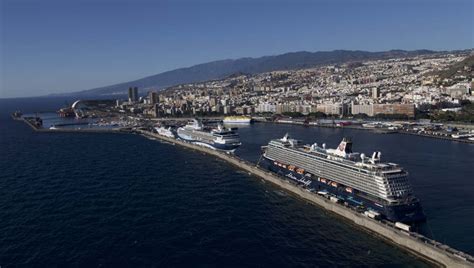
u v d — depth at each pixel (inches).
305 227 5467.5
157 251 4665.4
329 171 6796.3
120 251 4662.9
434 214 5782.5
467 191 6909.5
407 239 4662.9
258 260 4468.5
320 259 4493.1
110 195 6879.9
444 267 4242.1
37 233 5172.2
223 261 4436.5
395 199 5428.2
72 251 4658.0
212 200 6702.8
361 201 5905.5
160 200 6633.9
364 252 4675.2
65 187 7401.6
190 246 4813.0
